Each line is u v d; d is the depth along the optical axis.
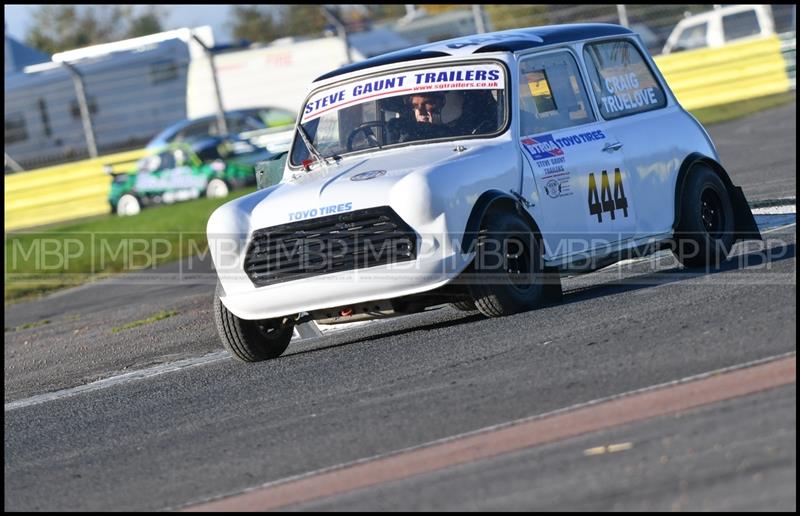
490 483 16.06
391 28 111.56
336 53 104.62
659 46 110.25
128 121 100.38
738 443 15.89
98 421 24.72
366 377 23.88
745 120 76.25
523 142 27.38
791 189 43.91
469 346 24.66
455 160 25.97
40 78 100.00
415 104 28.56
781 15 97.88
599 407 18.62
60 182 83.81
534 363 22.14
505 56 28.28
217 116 90.88
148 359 32.34
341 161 28.48
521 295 26.52
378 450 18.59
